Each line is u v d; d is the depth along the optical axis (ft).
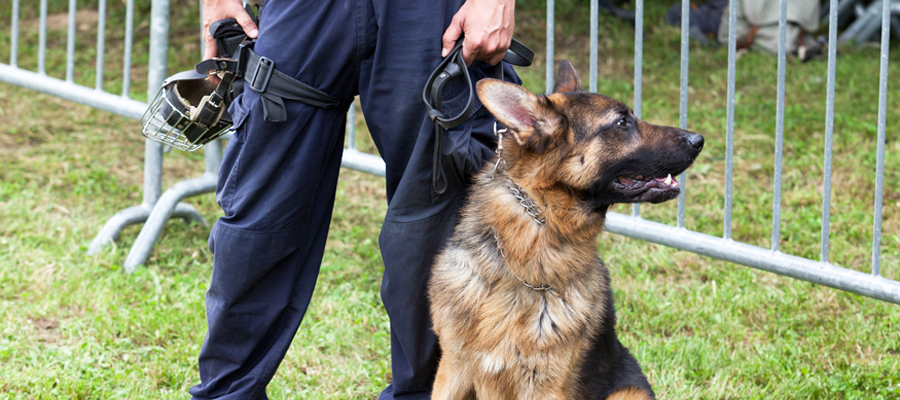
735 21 10.75
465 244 9.26
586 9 34.30
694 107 24.50
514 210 9.06
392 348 10.64
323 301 13.73
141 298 13.57
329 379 11.53
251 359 9.83
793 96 25.17
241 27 9.25
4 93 24.63
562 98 9.30
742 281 14.44
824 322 13.00
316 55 8.46
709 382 11.45
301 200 9.07
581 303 9.20
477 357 9.22
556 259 9.10
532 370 9.09
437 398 9.50
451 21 8.61
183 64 27.22
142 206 16.14
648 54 29.81
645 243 16.26
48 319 12.83
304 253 9.70
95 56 28.14
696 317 13.20
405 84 8.63
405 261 9.42
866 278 10.23
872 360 11.93
